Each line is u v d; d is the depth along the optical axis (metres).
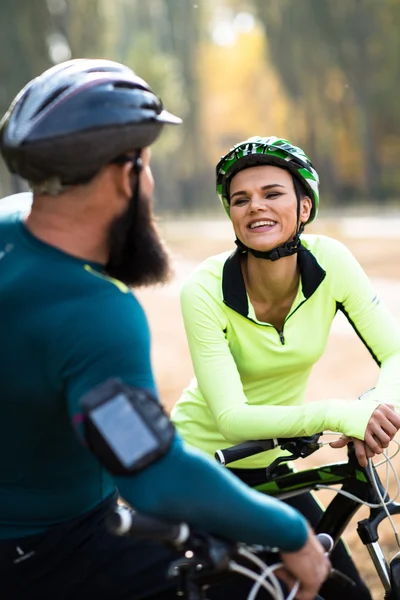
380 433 2.30
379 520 2.41
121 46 62.78
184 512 1.61
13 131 1.73
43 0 39.19
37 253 1.75
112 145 1.71
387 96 53.09
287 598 1.76
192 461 1.62
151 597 1.88
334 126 56.25
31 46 39.06
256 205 2.51
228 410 2.47
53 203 1.77
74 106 1.70
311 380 7.99
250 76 75.25
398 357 2.70
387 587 2.37
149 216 1.84
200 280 2.65
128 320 1.68
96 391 1.60
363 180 56.16
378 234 25.48
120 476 1.60
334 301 2.72
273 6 53.12
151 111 1.77
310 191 2.57
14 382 1.70
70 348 1.66
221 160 2.57
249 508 1.66
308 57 53.41
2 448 1.78
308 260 2.66
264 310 2.71
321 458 5.75
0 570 1.85
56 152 1.69
